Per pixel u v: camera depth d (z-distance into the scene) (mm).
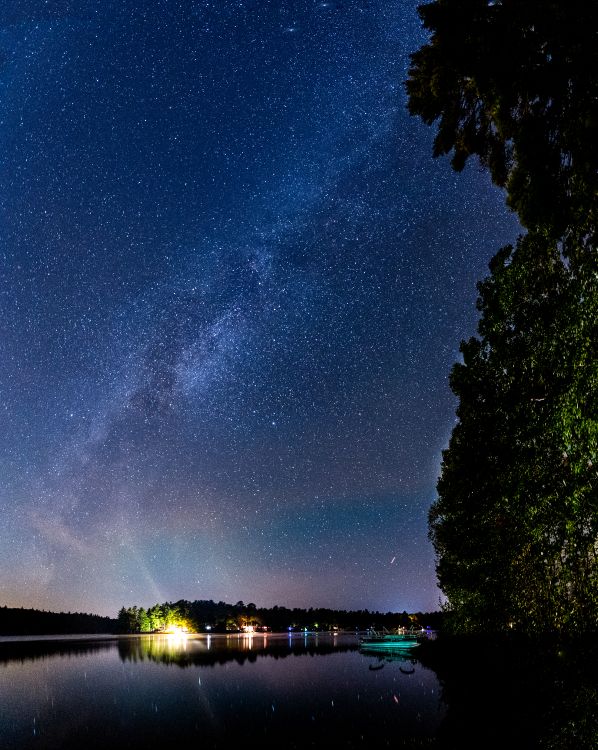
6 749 19781
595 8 6438
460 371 18578
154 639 129625
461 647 38188
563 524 12258
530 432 13469
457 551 24672
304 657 56906
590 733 12117
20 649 81938
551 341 12602
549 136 7418
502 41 7133
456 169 8797
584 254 9016
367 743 18281
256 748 18688
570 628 12617
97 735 21609
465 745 16234
